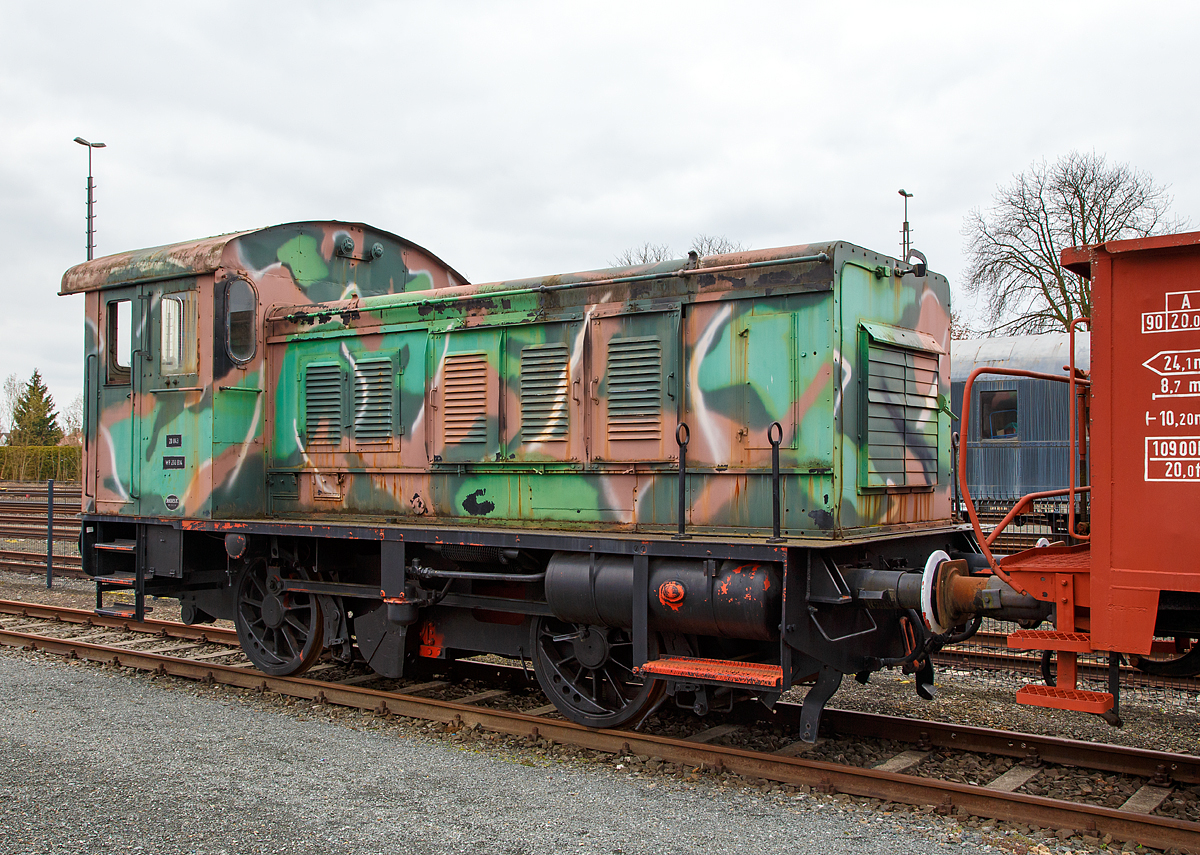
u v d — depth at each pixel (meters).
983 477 18.59
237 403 7.69
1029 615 4.92
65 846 4.16
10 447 46.44
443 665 8.02
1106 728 6.27
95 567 8.49
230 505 7.63
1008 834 4.33
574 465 6.38
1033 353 18.22
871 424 5.78
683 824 4.45
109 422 8.40
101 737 5.90
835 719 6.05
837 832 4.36
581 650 6.05
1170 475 4.14
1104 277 4.32
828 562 5.21
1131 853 4.11
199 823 4.43
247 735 6.01
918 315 6.52
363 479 7.45
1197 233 4.04
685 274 5.94
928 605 4.98
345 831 4.34
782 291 5.62
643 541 5.51
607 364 6.28
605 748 5.62
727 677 5.09
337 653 7.58
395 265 9.14
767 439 5.66
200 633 9.55
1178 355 4.13
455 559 6.74
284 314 7.89
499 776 5.16
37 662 8.34
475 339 6.88
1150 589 4.16
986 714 6.62
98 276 8.41
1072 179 27.72
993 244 28.84
